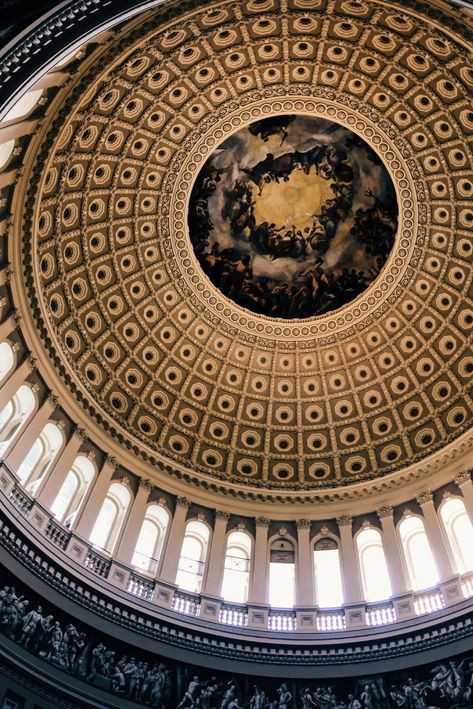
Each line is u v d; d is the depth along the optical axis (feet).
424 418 112.47
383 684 81.10
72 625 78.23
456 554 92.38
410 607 87.76
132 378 114.62
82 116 93.61
